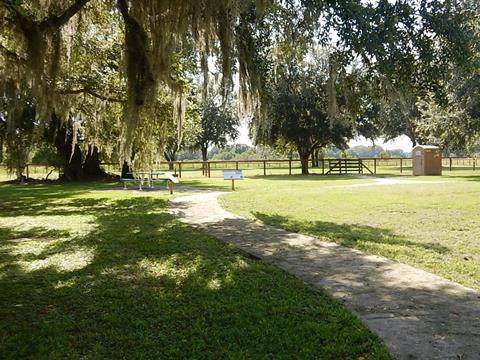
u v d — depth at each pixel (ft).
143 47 28.37
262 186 63.52
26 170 95.45
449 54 24.04
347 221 30.86
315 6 24.44
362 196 44.32
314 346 11.27
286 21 29.14
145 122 38.91
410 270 17.98
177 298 15.30
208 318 13.43
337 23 23.71
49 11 30.27
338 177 86.99
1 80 30.04
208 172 98.84
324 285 16.26
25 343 11.91
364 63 24.38
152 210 38.83
